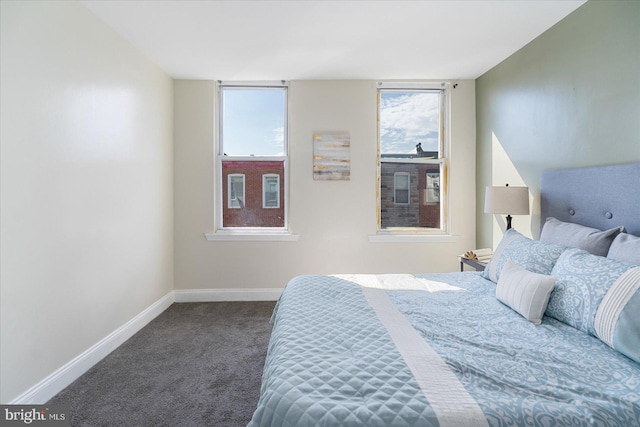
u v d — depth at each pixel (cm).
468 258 307
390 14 234
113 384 203
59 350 198
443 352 122
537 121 268
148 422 168
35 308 181
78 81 214
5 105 163
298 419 89
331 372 107
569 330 145
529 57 277
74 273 211
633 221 181
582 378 108
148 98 307
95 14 230
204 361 232
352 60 313
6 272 164
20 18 171
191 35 263
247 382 205
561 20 241
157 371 218
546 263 185
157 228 327
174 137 361
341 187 367
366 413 89
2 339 162
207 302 363
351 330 141
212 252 367
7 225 165
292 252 369
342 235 369
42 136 185
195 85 361
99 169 236
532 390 101
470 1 219
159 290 331
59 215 198
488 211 271
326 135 364
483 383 104
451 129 368
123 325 267
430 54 301
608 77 204
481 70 340
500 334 141
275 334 148
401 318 157
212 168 364
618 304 128
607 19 204
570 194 226
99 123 236
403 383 101
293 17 238
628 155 191
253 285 369
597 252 178
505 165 312
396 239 369
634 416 91
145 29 253
